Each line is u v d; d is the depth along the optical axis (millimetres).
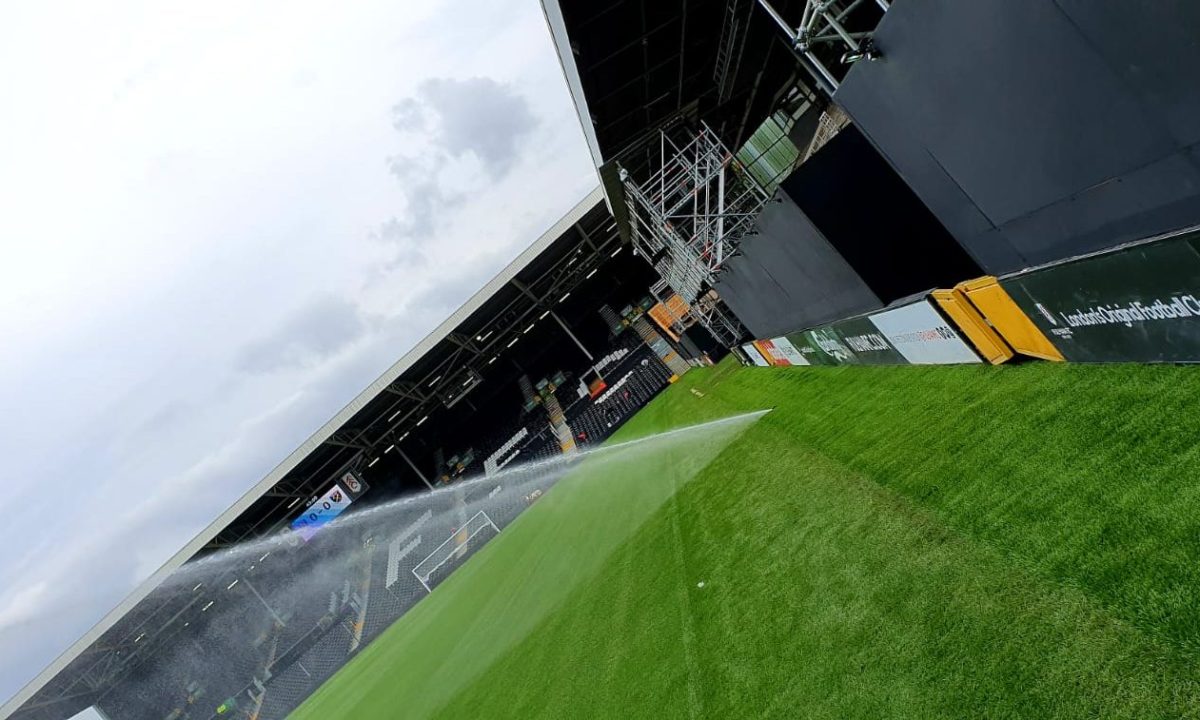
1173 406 3344
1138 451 3234
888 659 3277
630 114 13289
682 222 18969
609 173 15516
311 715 26859
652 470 16359
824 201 8969
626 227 22438
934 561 3721
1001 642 2803
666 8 10195
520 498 40500
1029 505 3533
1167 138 3449
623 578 9195
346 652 39625
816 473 6766
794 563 5180
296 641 41812
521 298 42281
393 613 39375
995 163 4863
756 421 12172
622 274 53406
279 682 39969
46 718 37719
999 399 5164
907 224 8602
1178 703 2039
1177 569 2416
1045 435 4094
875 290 8922
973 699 2676
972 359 6320
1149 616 2350
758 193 16062
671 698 4879
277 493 40094
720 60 12633
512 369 55688
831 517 5426
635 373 46688
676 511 10211
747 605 5191
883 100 5516
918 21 4598
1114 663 2311
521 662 9984
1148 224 3955
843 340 10305
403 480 54906
